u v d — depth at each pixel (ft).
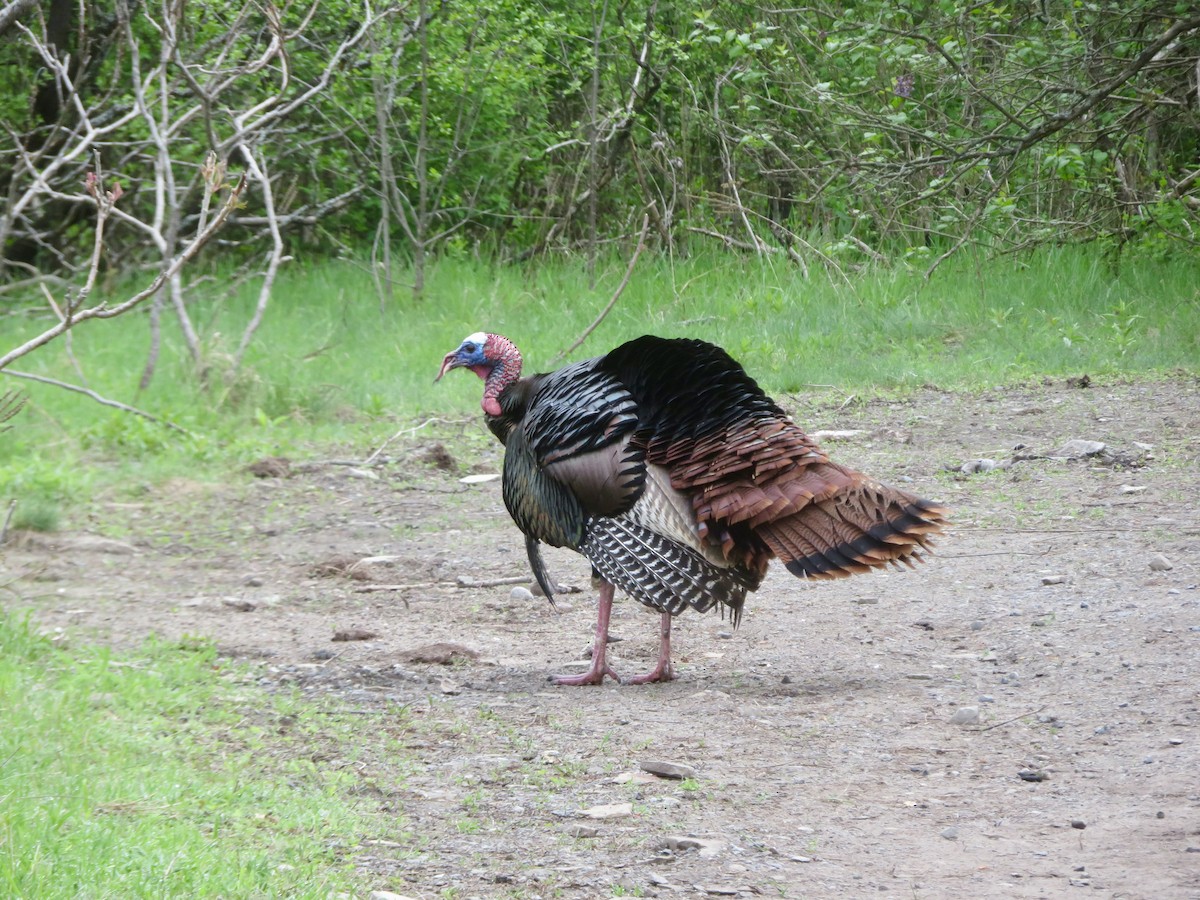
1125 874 30.32
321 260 140.67
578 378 45.68
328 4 126.93
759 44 114.01
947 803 35.09
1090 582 55.62
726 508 41.27
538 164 151.94
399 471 80.33
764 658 49.14
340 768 37.73
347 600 58.18
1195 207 122.11
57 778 34.83
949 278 120.57
